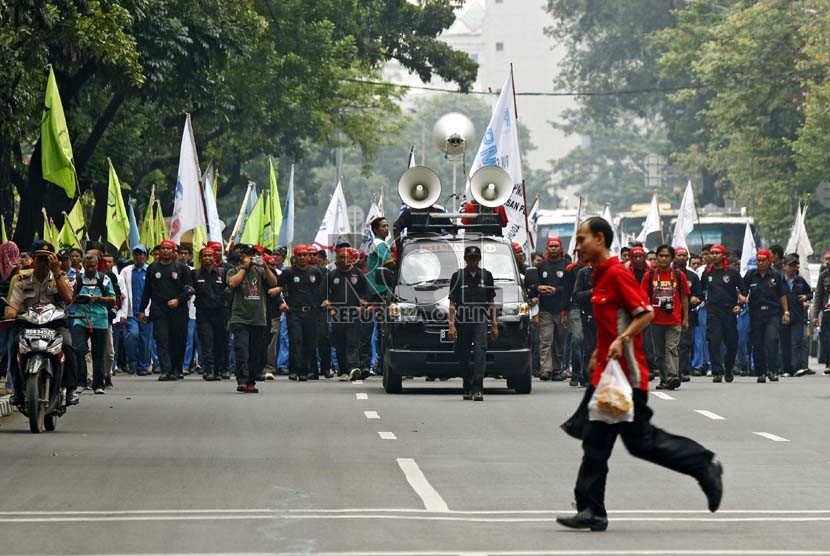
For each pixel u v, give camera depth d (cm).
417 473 3138
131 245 8188
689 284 6209
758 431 4088
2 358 5041
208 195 8300
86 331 5291
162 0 7344
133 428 4122
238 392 5462
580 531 2422
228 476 3088
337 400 5081
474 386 5088
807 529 2450
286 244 8881
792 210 13188
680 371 6481
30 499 2766
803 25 12988
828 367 6419
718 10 16975
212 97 7838
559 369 6419
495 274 5522
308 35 10825
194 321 6938
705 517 2583
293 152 13138
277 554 2194
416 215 5794
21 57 5656
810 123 11931
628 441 2452
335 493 2841
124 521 2506
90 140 7700
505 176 5841
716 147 17762
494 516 2577
